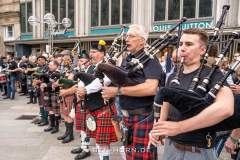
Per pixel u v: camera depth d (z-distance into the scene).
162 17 12.52
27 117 7.07
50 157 4.36
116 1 14.03
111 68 2.46
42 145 4.91
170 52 3.79
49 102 5.69
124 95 2.71
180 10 11.88
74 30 15.82
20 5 18.88
